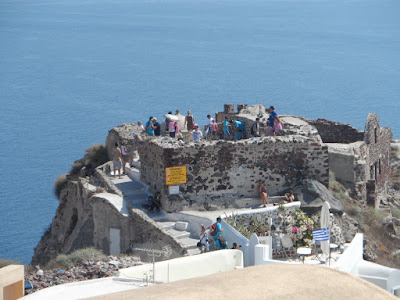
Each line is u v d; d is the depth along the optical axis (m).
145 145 41.38
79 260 32.12
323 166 41.41
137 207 39.09
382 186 64.00
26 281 26.61
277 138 40.69
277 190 40.78
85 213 40.28
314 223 36.62
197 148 38.75
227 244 33.81
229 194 39.72
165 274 23.88
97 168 46.22
